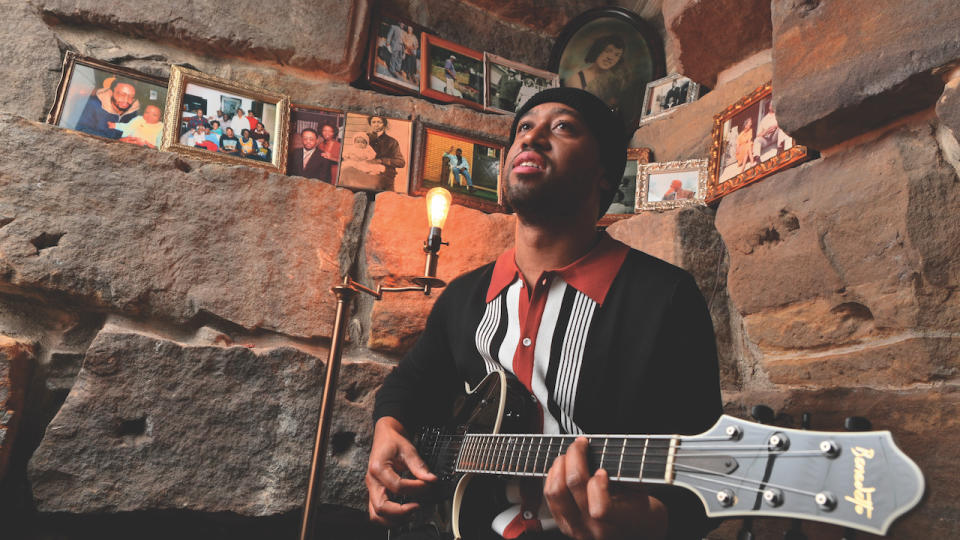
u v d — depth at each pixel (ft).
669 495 2.65
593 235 3.94
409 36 7.14
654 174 6.49
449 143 6.72
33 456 4.37
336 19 6.59
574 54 7.97
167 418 4.73
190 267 5.19
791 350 4.51
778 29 4.29
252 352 5.10
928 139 3.55
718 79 6.42
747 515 1.97
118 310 4.97
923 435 3.29
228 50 6.22
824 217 4.09
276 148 6.01
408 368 4.50
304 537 4.07
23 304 4.84
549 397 3.35
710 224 5.62
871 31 3.67
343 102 6.55
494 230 6.14
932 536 3.10
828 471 1.84
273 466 4.90
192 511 4.66
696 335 3.26
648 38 7.52
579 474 2.33
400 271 5.84
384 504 3.67
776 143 5.04
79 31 5.80
